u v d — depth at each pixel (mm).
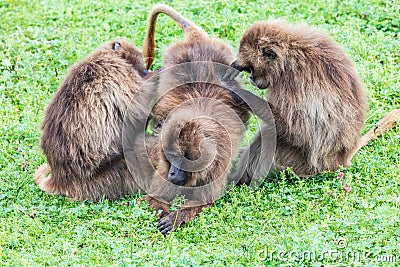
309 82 15820
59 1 23750
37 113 18875
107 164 15977
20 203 15781
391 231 13664
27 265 13086
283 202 15242
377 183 15617
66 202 15906
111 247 13906
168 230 14703
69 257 13344
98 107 15977
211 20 21594
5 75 20125
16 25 22500
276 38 15891
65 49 20859
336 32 20906
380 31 21156
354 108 16188
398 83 18891
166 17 21906
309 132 15922
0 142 17844
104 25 22078
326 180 16047
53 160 16094
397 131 17297
